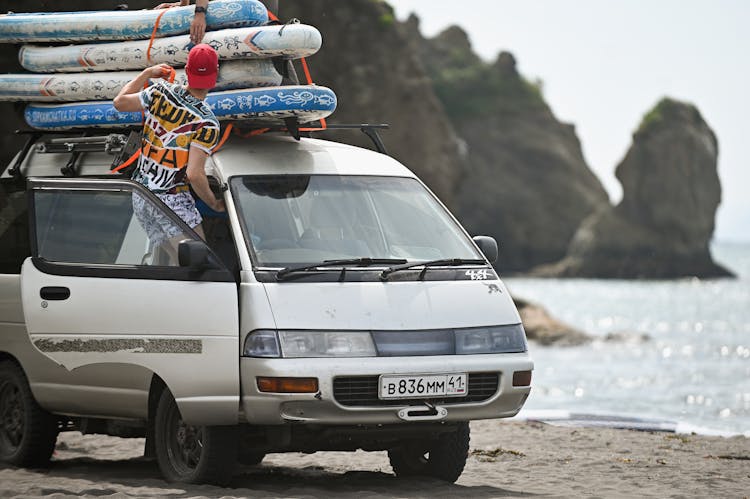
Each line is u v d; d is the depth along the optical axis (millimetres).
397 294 16156
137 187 17141
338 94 114688
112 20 18562
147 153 17078
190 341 15930
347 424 15648
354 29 118500
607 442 24547
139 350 16359
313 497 15570
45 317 17297
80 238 17469
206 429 16125
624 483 18438
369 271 16297
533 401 41562
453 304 16391
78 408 17703
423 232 17594
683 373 58438
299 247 16516
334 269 16125
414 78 123438
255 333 15531
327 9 116188
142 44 18250
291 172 17469
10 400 19500
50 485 16844
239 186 16969
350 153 18531
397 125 119188
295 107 16891
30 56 19641
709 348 81500
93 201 17594
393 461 18922
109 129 19156
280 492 16250
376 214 17438
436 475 18000
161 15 18047
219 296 15891
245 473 19625
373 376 15578
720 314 179000
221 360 15734
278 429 16000
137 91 17453
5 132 52906
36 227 17906
